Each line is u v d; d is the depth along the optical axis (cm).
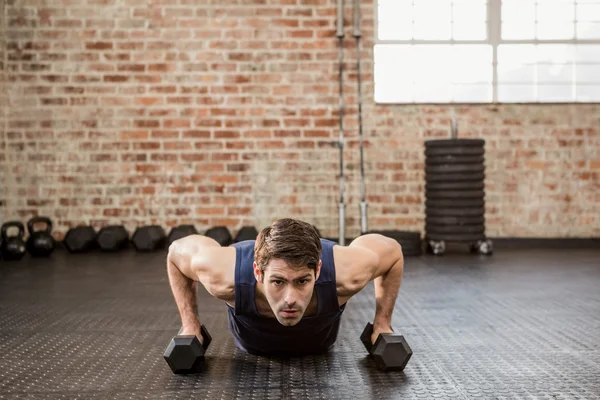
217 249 194
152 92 559
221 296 191
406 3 566
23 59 554
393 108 563
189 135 561
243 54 560
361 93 562
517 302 319
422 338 247
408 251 505
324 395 180
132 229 562
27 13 553
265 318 192
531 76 570
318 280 184
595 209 566
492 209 567
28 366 212
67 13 554
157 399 178
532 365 210
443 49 567
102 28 556
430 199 518
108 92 558
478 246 516
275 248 167
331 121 562
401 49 566
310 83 561
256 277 178
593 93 570
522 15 568
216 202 564
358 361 213
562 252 525
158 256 502
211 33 559
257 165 563
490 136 565
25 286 373
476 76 569
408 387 187
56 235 559
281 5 558
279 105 561
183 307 212
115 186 561
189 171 562
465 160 504
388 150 564
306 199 564
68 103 557
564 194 566
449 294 341
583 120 564
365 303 318
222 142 562
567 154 565
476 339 246
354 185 563
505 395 180
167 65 559
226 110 561
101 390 187
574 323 272
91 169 559
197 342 202
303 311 172
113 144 559
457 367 207
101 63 557
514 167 565
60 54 555
